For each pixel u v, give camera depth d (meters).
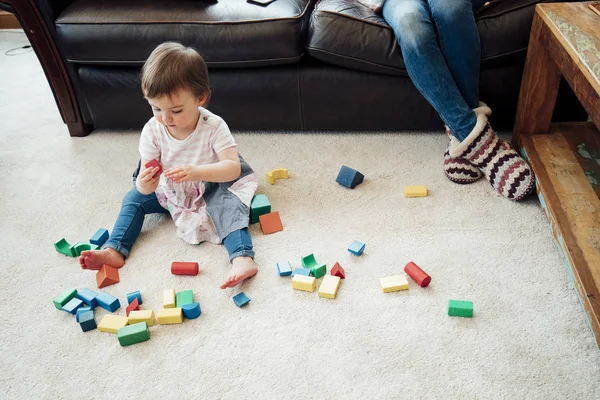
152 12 1.85
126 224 1.55
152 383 1.20
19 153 2.04
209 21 1.81
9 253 1.57
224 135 1.55
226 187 1.60
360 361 1.22
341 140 2.00
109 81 1.98
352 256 1.49
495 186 1.68
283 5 1.85
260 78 1.92
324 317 1.32
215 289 1.42
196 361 1.24
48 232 1.65
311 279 1.39
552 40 1.51
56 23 1.88
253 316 1.34
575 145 1.72
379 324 1.30
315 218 1.64
